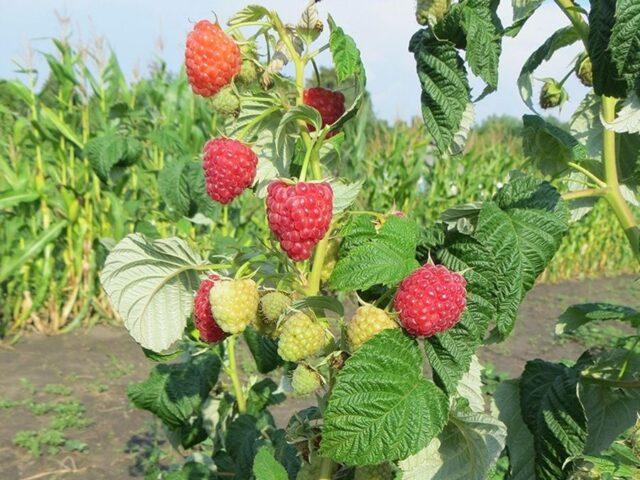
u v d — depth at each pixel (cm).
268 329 22
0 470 72
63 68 122
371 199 164
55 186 123
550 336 144
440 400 20
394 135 172
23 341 116
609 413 31
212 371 39
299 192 20
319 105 24
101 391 96
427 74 23
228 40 22
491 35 22
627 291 209
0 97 145
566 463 28
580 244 229
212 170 22
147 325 25
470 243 22
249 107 24
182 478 38
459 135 23
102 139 99
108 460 75
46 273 118
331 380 21
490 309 22
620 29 21
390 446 19
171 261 24
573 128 34
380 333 20
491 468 21
